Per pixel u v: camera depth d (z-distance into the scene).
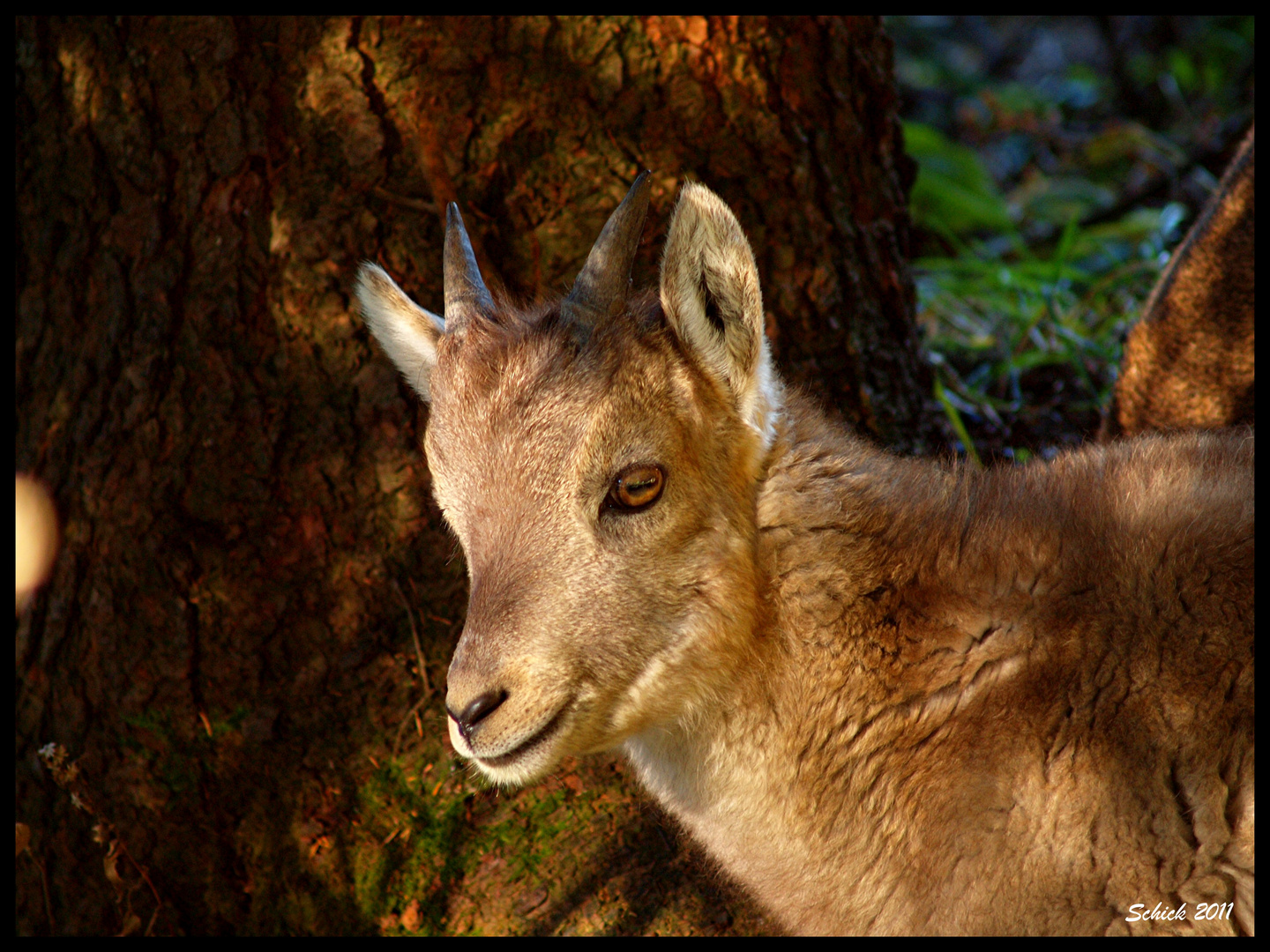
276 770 7.29
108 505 7.35
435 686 7.23
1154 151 17.05
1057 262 12.27
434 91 7.14
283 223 7.16
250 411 7.22
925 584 5.68
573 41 7.23
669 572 5.53
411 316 6.37
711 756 6.02
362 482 7.22
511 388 5.53
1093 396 10.52
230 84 7.16
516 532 5.46
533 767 5.49
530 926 6.85
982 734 5.38
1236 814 5.02
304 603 7.27
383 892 7.10
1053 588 5.50
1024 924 5.24
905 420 8.48
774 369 5.86
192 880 7.36
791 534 5.77
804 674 5.76
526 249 7.28
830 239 7.85
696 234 5.38
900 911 5.66
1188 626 5.22
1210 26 19.19
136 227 7.33
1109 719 5.18
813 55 7.82
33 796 7.75
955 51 21.50
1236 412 8.43
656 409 5.45
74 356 7.56
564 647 5.43
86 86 7.41
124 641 7.36
